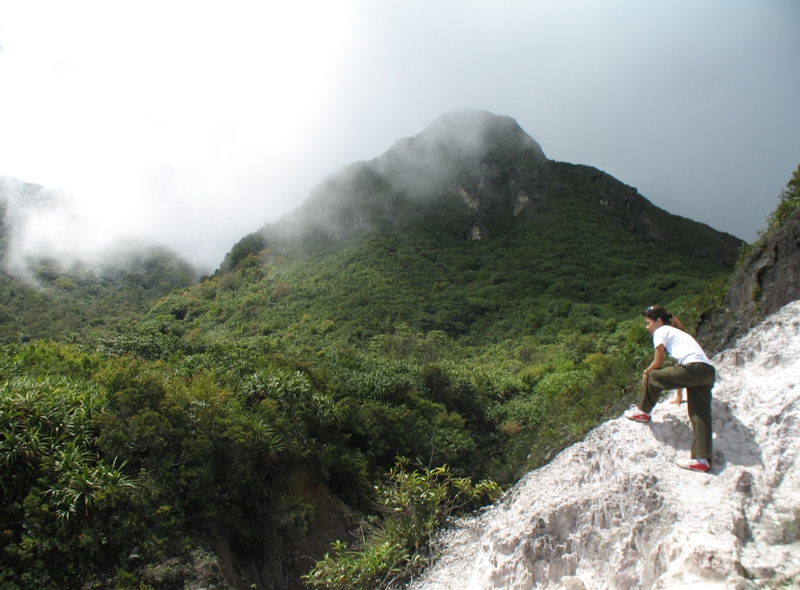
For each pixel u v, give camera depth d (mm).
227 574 14836
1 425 12984
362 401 27641
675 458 5324
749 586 3711
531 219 113250
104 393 16250
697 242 115125
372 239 99750
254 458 18062
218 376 22469
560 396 24562
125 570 12922
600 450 5973
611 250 97062
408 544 8398
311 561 17969
